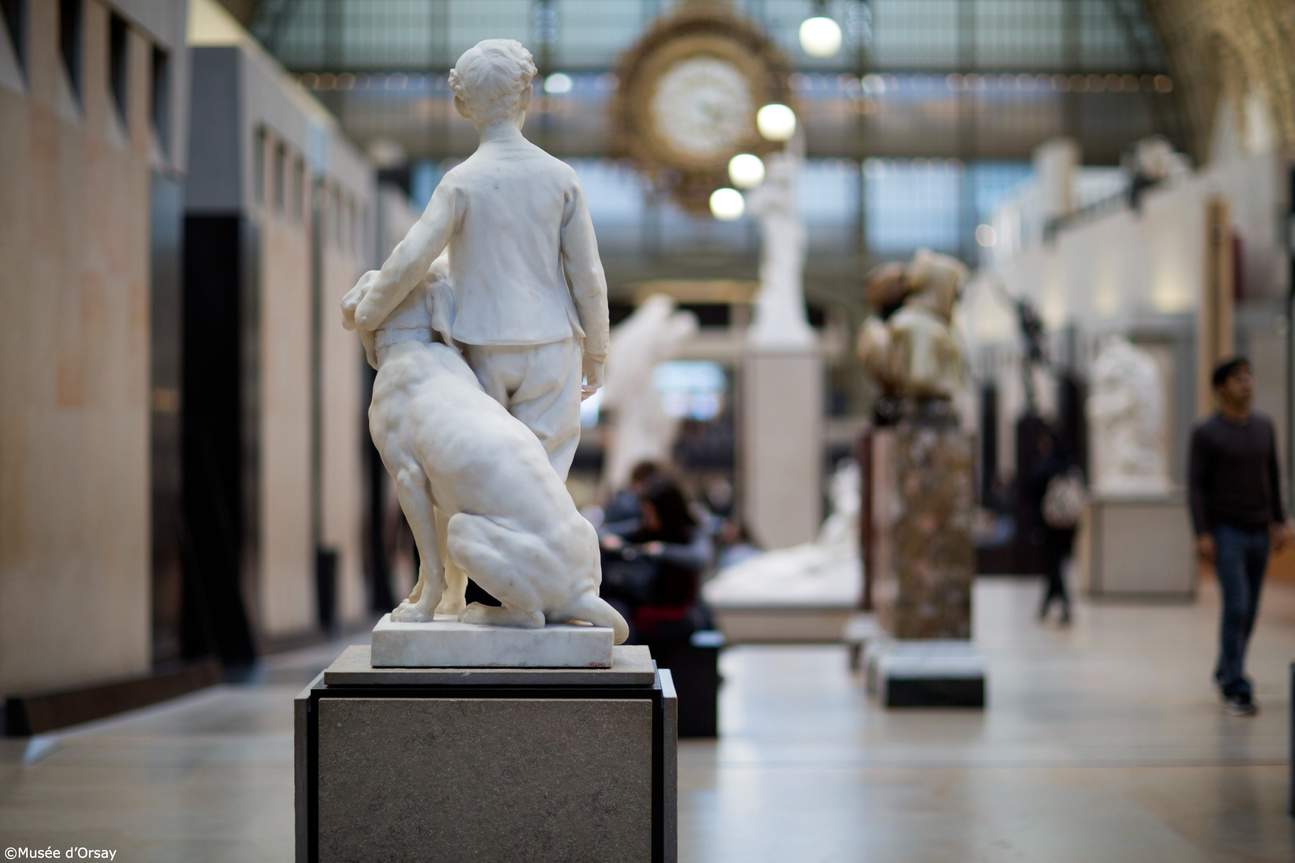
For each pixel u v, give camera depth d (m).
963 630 8.74
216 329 12.71
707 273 34.84
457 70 4.51
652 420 21.50
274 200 14.10
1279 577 14.50
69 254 8.52
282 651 13.17
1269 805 5.95
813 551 13.67
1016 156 34.34
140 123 9.75
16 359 7.80
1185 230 22.06
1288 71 27.59
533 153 4.48
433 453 4.17
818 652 11.90
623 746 3.93
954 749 7.28
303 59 33.53
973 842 5.32
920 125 34.25
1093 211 28.66
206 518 12.45
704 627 8.22
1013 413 27.05
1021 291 30.69
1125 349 17.36
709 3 25.39
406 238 4.28
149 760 6.71
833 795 6.16
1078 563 17.58
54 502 8.27
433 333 4.41
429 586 4.25
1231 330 20.19
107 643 9.06
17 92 7.87
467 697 3.93
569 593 4.11
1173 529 16.73
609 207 34.94
